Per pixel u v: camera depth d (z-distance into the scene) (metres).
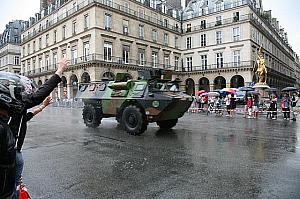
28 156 6.94
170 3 57.06
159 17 48.97
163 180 5.00
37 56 51.56
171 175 5.30
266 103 25.67
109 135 10.48
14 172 1.92
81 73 38.94
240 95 36.94
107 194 4.34
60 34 44.47
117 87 11.80
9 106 1.89
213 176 5.22
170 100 9.88
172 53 51.12
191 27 52.69
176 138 9.80
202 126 13.74
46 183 4.87
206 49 49.84
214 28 48.72
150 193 4.36
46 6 52.41
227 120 17.39
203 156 6.91
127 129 10.75
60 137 9.99
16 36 69.88
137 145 8.45
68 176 5.27
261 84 29.08
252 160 6.48
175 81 11.97
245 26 44.94
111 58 39.38
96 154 7.17
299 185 4.69
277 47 64.56
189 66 52.62
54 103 40.28
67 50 42.69
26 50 56.25
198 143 8.79
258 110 20.84
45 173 5.47
